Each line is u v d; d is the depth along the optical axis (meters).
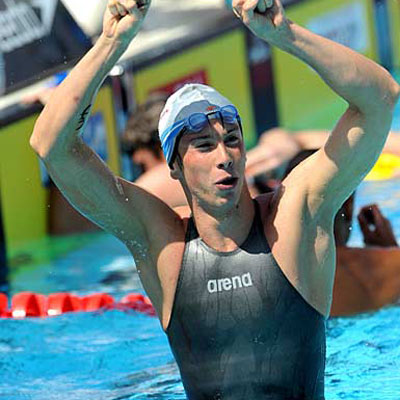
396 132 30.53
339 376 14.37
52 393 14.37
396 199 27.08
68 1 31.05
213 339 11.47
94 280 23.47
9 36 30.16
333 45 10.57
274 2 10.34
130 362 15.84
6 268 25.38
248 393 11.50
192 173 11.21
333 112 30.83
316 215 11.42
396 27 31.95
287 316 11.37
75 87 10.74
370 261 18.42
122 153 29.30
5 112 28.06
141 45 30.73
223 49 30.75
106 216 11.59
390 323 17.09
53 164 11.12
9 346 16.92
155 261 11.74
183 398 13.70
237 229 11.51
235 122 11.23
